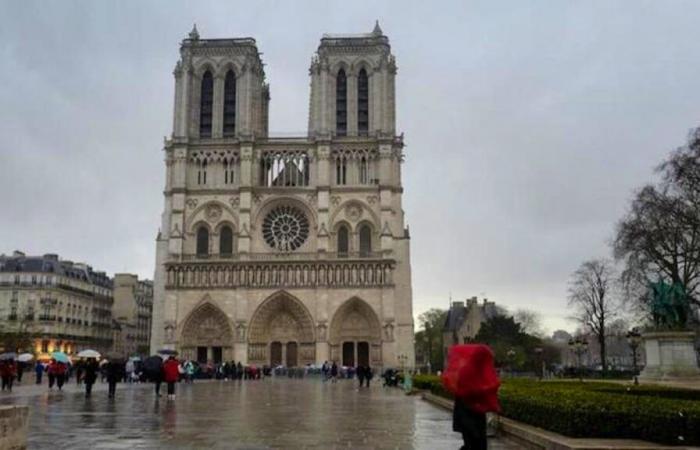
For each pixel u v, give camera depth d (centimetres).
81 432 2825
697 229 8856
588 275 13788
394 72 14762
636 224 9644
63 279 16250
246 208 14025
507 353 14700
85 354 7231
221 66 14800
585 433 2180
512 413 2872
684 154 9238
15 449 1995
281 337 13838
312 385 8831
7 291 15550
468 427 1700
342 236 14188
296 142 14538
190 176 14388
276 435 2767
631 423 2148
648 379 5647
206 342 13700
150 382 9038
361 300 13600
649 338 5838
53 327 15550
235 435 2755
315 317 13575
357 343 13675
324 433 2852
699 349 10244
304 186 14362
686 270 9244
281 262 13762
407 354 13512
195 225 14200
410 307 13700
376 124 14438
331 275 13700
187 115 14475
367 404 4788
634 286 10162
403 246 13950
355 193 14200
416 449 2369
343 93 14875
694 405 2195
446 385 1733
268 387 8031
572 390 3127
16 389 6312
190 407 4325
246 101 14588
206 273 13788
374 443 2533
